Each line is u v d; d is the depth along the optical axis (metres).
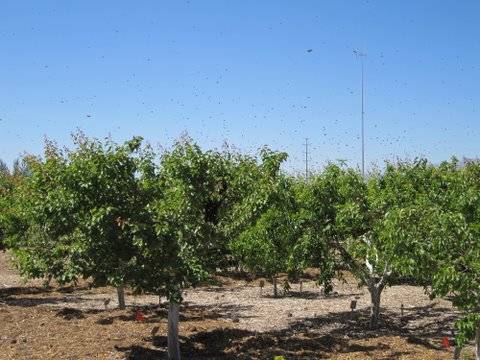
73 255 9.22
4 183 20.50
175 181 10.26
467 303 7.61
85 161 9.10
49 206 9.02
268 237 13.11
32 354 10.68
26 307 15.55
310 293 19.19
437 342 12.00
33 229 10.98
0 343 11.45
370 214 12.70
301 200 13.00
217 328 13.12
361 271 13.34
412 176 14.54
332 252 13.23
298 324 14.01
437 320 14.38
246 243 13.57
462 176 13.95
